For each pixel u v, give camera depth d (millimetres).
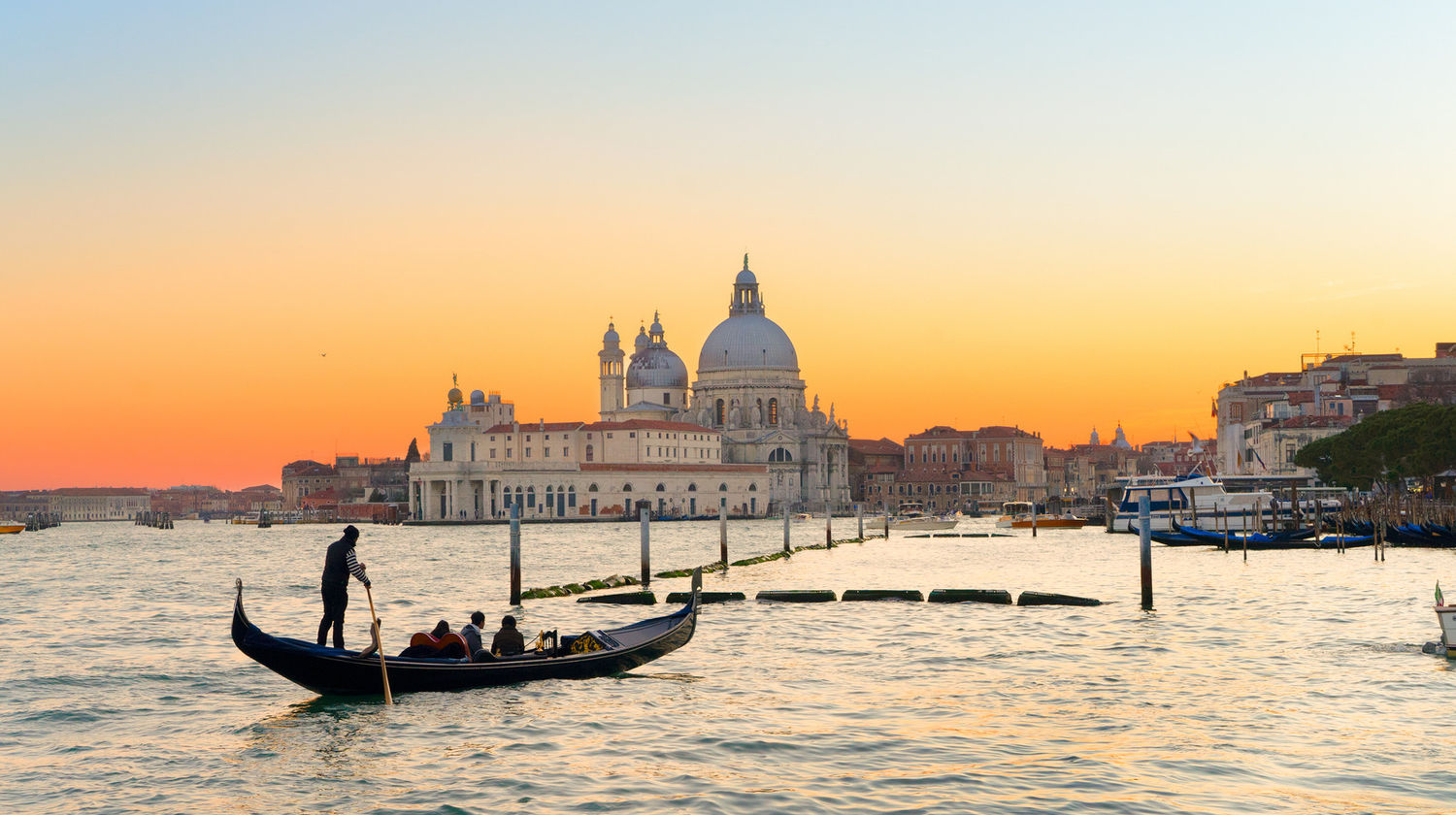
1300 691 39500
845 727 35094
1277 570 86938
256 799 29109
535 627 60219
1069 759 31266
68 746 34375
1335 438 160000
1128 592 73062
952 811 27141
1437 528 108938
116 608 72500
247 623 37250
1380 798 28016
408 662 39125
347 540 39719
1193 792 28500
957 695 39719
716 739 33531
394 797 28953
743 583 86062
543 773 30438
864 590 69938
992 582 83812
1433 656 45750
